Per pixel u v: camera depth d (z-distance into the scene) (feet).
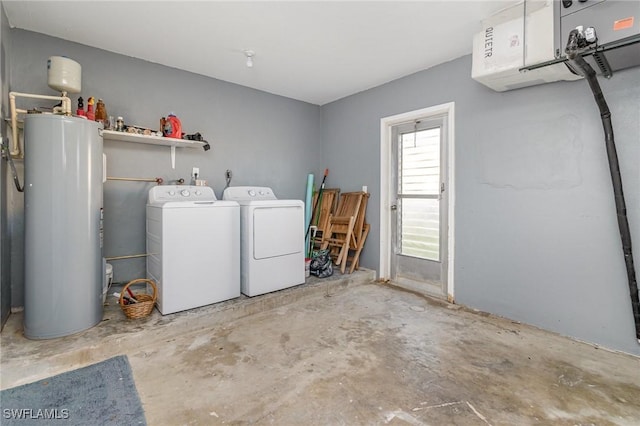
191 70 10.75
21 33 8.07
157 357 6.60
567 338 7.47
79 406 5.03
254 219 9.41
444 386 5.59
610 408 5.00
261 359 6.54
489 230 8.99
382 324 8.34
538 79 7.34
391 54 9.43
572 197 7.43
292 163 13.84
